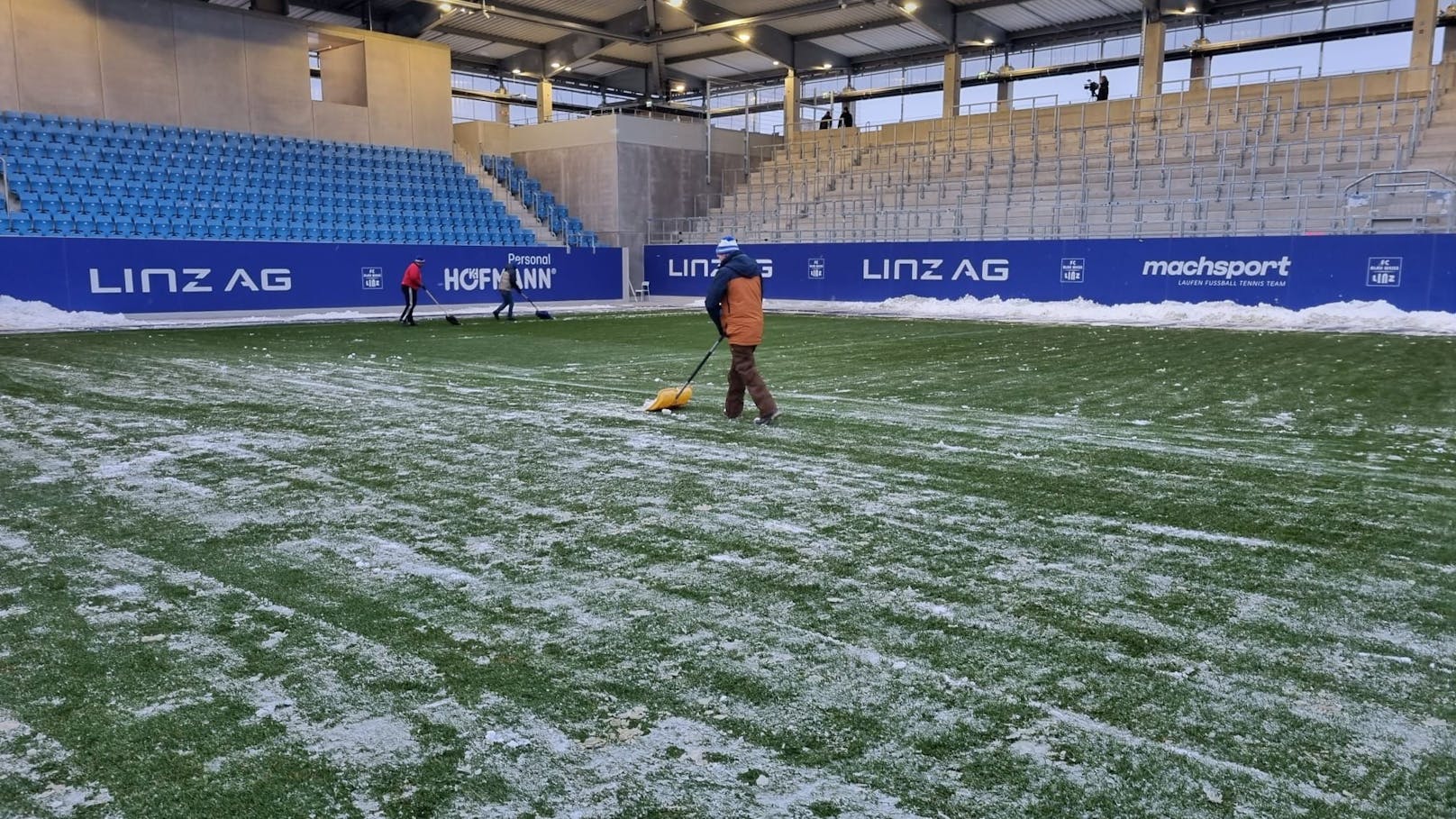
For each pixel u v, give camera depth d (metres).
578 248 27.27
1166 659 3.07
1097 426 7.11
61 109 22.95
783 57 33.16
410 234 25.14
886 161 29.62
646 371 10.72
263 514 4.73
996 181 26.08
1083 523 4.57
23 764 2.46
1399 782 2.36
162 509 4.83
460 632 3.30
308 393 8.90
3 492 5.16
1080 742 2.56
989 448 6.30
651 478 5.49
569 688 2.88
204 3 24.81
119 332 16.56
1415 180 20.06
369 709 2.75
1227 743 2.55
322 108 27.28
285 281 21.55
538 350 13.33
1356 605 3.52
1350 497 5.04
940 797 2.30
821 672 2.98
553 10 30.69
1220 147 23.75
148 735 2.60
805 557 4.07
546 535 4.39
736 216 29.86
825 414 7.68
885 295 24.55
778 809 2.25
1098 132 26.30
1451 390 9.15
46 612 3.47
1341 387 9.31
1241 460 5.92
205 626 3.34
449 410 7.88
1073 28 30.98
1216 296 19.78
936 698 2.81
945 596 3.62
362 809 2.26
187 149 23.75
